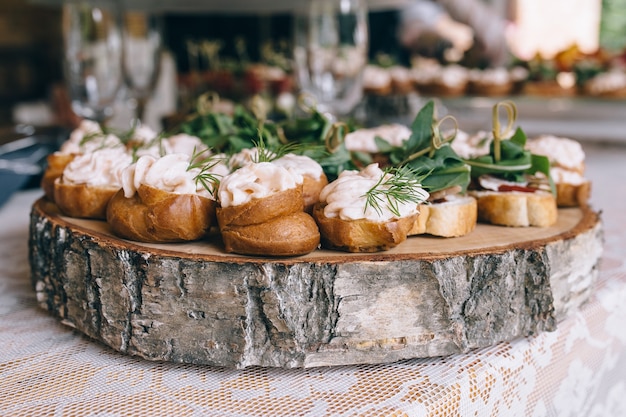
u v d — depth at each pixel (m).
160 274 0.77
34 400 0.71
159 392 0.73
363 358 0.78
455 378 0.75
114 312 0.81
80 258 0.85
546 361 0.87
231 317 0.76
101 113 1.77
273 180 0.78
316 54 1.80
